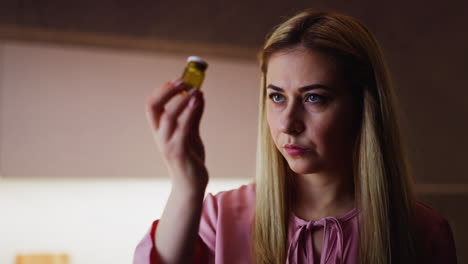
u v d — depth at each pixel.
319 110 1.00
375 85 1.08
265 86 1.14
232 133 3.10
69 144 2.84
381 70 1.09
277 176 1.13
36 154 2.79
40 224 2.98
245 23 3.05
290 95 1.00
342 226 1.10
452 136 3.52
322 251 1.09
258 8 3.07
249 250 1.13
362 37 1.07
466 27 3.49
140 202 3.16
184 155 0.92
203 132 3.04
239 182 3.19
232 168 3.10
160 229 0.95
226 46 3.02
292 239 1.11
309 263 1.09
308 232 1.10
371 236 1.09
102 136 2.89
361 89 1.08
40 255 2.91
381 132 1.09
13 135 2.75
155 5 2.88
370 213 1.09
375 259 1.08
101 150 2.89
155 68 2.98
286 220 1.13
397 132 1.12
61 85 2.82
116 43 2.89
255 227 1.13
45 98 2.80
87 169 2.87
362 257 1.09
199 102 0.91
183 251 0.94
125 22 2.83
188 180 0.93
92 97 2.87
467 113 3.53
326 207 1.12
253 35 3.07
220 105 3.09
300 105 1.01
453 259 1.18
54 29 2.71
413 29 3.41
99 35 2.79
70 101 2.84
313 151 1.01
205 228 1.14
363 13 3.29
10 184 2.93
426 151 3.47
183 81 0.93
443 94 3.49
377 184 1.09
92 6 2.78
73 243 3.04
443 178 3.50
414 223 1.13
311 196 1.13
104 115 2.89
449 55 3.49
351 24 1.07
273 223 1.12
